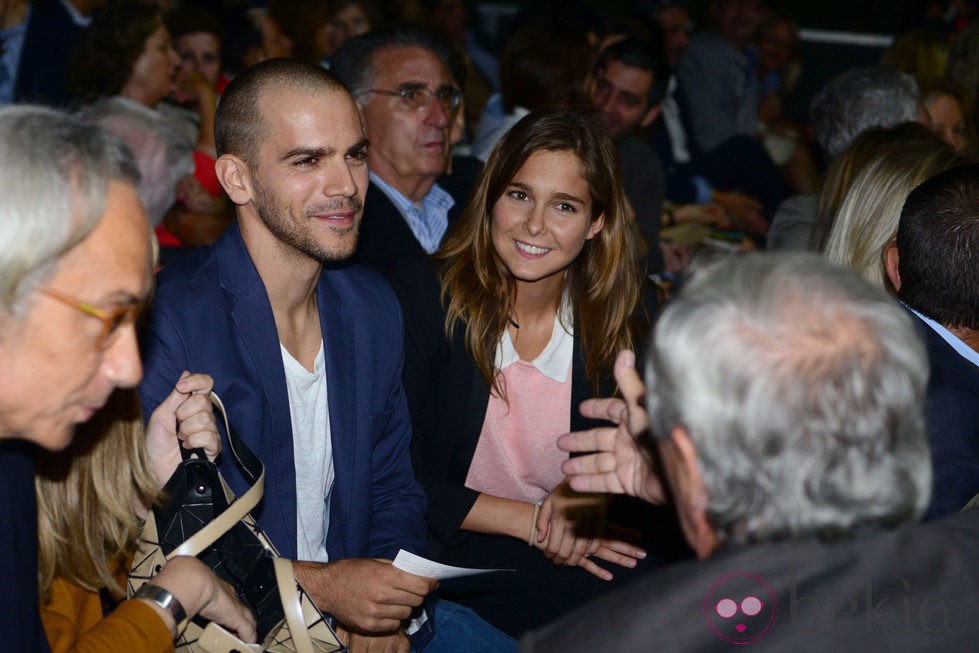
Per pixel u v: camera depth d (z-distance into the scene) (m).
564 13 4.92
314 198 1.87
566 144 2.15
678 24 6.37
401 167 2.95
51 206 1.16
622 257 2.28
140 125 3.60
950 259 1.89
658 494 1.46
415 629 2.19
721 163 5.36
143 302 1.36
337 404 2.03
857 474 1.07
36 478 1.53
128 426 1.60
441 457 2.32
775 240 3.52
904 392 1.09
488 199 2.23
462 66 3.14
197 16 4.69
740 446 1.08
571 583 2.30
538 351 2.30
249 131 1.87
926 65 5.13
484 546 2.30
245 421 1.89
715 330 1.11
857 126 3.57
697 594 1.13
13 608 1.31
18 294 1.16
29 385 1.20
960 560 1.14
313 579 1.91
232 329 1.91
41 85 4.59
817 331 1.09
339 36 5.47
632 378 1.46
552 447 2.32
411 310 2.27
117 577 1.73
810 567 1.12
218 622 1.60
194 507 1.65
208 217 3.86
